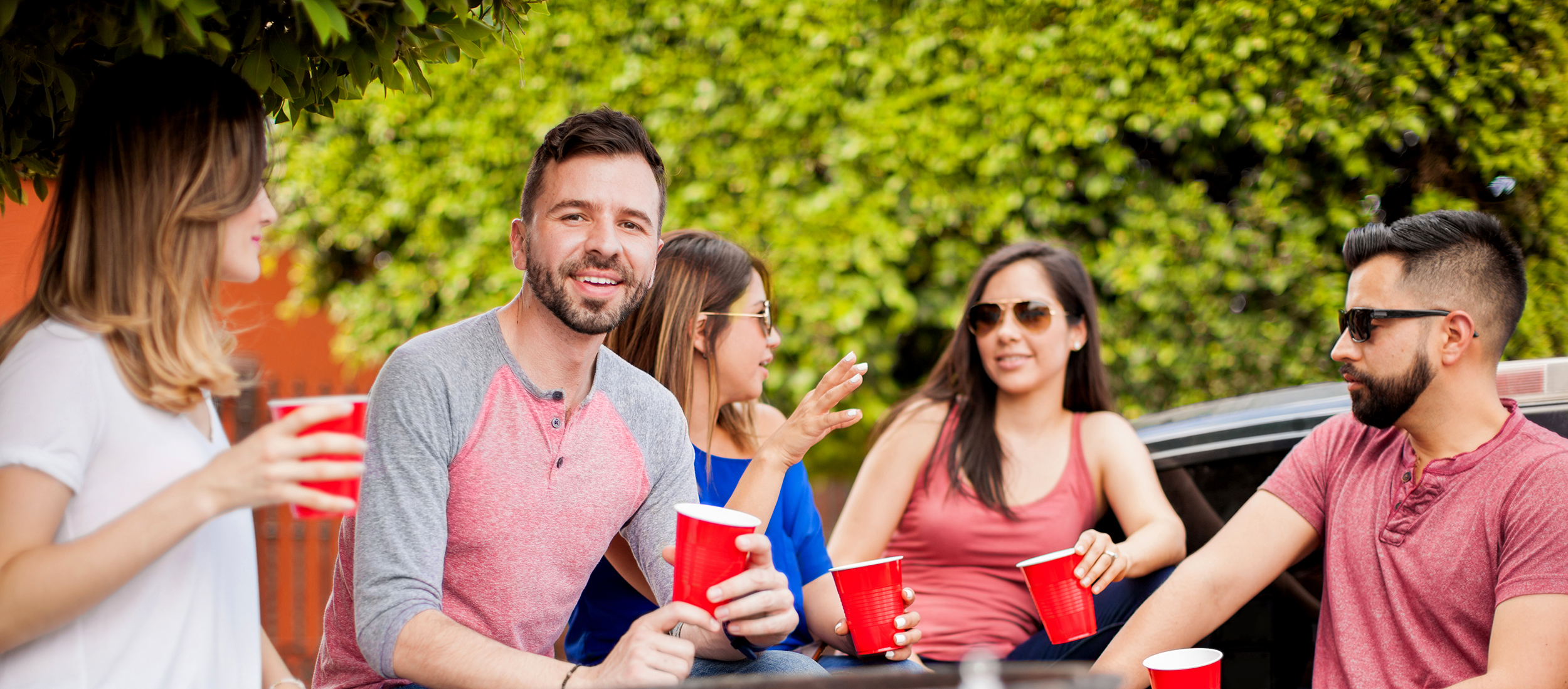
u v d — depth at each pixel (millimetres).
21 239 5039
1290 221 5148
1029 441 3229
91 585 1403
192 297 1653
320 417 1470
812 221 5500
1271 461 3000
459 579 2127
